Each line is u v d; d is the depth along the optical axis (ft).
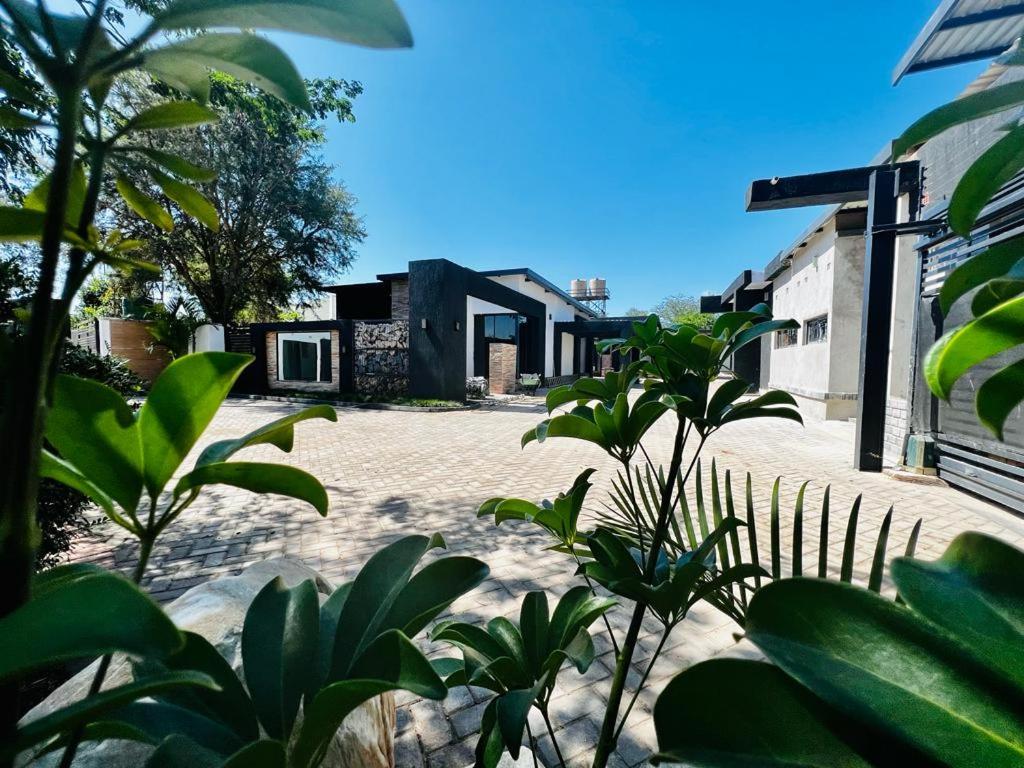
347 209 59.67
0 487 1.05
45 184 1.57
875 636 1.26
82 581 0.96
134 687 0.84
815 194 17.76
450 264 39.47
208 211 1.75
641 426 3.01
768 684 1.23
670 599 2.47
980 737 1.10
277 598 2.00
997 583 1.27
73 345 8.16
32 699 5.53
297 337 46.68
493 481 16.78
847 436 25.66
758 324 2.74
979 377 13.62
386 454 21.36
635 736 5.57
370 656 1.48
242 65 1.23
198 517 12.69
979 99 1.44
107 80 1.24
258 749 1.13
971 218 1.57
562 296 66.90
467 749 5.52
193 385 1.46
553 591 8.80
